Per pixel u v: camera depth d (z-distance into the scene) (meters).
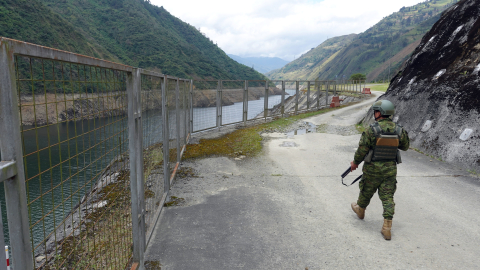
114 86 2.14
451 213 4.36
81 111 1.60
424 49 10.66
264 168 6.82
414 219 4.18
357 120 14.37
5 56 1.11
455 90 7.88
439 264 3.12
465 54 8.46
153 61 156.88
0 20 77.19
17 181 1.20
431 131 7.99
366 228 3.93
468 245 3.48
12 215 1.22
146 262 3.16
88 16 186.75
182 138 8.16
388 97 11.23
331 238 3.68
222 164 7.11
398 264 3.13
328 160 7.57
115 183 2.30
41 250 2.71
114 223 2.46
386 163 3.58
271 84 16.23
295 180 5.97
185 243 3.55
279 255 3.31
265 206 4.67
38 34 85.38
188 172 6.42
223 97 12.56
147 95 3.27
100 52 132.00
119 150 2.31
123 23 191.88
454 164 6.73
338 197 5.06
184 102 8.42
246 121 13.74
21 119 1.21
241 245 3.52
